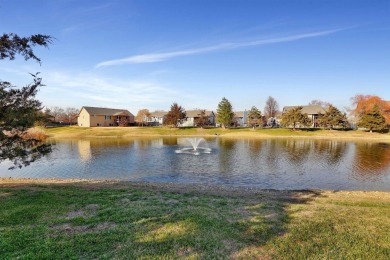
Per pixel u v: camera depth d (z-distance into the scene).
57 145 44.47
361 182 19.80
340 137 63.56
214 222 7.96
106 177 21.16
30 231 7.05
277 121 104.25
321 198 13.91
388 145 46.34
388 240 6.84
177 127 81.50
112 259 5.57
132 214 8.73
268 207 10.34
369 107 75.25
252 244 6.47
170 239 6.59
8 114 9.70
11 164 26.88
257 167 25.09
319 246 6.38
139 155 32.56
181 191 14.39
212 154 33.59
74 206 9.79
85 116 87.12
